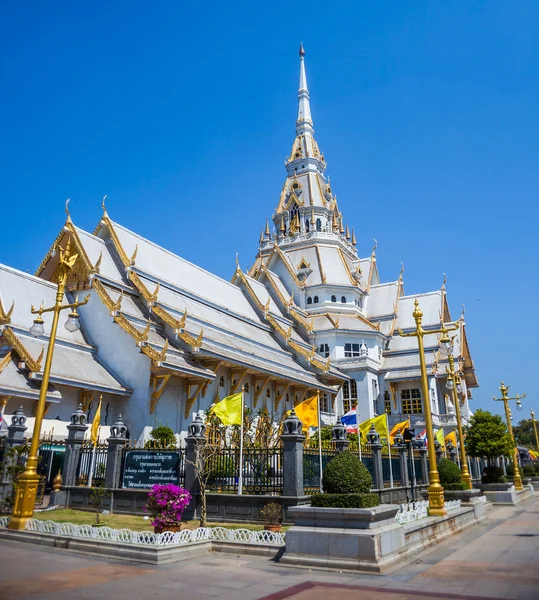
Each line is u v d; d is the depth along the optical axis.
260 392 46.72
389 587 10.70
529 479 54.47
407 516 17.17
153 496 15.20
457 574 11.98
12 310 34.03
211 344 42.22
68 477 23.66
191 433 20.97
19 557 13.55
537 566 12.95
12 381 30.44
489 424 42.06
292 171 88.00
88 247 42.34
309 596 9.91
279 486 20.23
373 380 63.25
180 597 9.74
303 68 96.69
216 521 19.84
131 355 37.53
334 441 23.97
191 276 52.28
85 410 34.56
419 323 22.95
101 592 10.02
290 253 78.75
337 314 70.50
